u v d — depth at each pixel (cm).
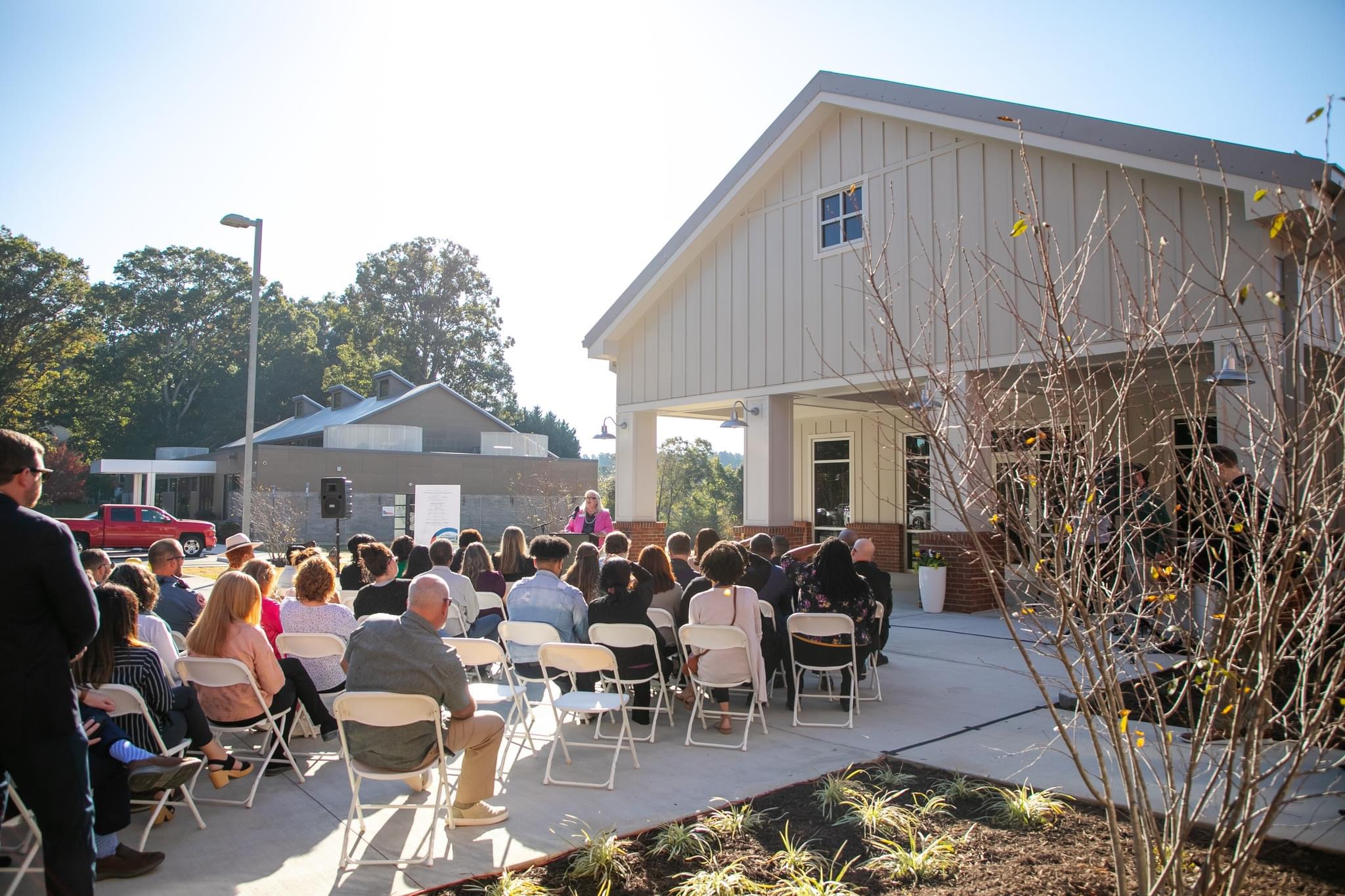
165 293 6169
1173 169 873
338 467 3472
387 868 380
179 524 2803
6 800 353
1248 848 266
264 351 6469
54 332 5378
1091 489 293
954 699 670
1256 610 286
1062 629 297
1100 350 955
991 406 361
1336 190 691
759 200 1377
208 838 414
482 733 419
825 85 1236
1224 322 859
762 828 416
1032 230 356
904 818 412
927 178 1147
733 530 1391
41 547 293
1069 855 373
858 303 1223
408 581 654
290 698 523
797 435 1828
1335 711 372
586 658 505
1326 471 281
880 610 670
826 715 631
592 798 461
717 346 1434
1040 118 996
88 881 302
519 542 861
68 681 303
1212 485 313
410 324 6228
